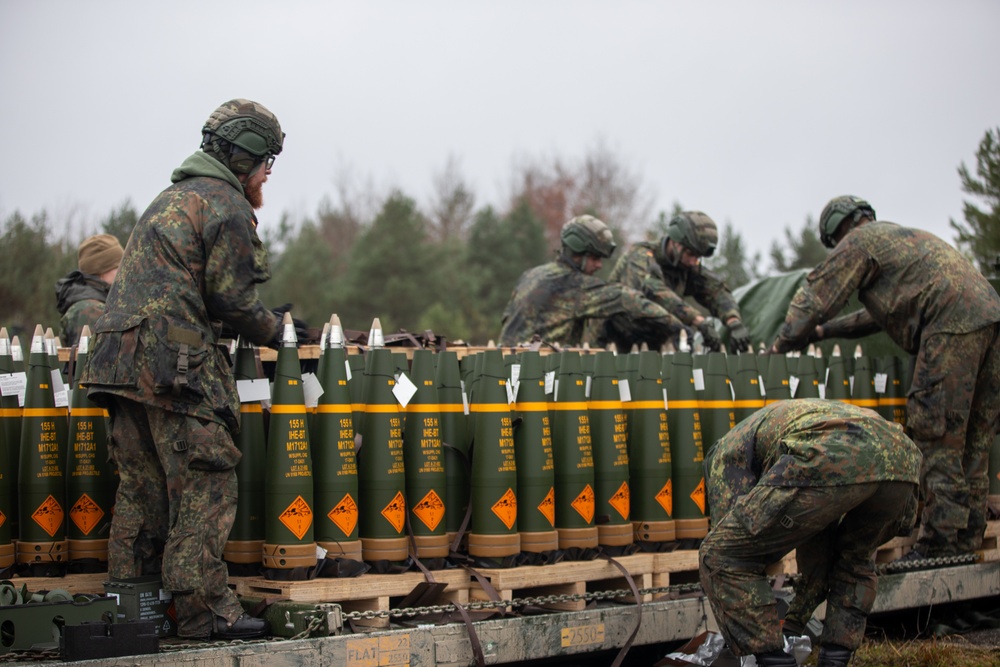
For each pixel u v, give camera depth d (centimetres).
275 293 2714
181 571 474
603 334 958
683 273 969
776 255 2712
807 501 492
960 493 697
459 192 4303
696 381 659
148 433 498
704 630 597
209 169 511
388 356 538
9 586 466
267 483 504
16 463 549
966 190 1427
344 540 511
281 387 507
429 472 539
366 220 4322
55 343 560
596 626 548
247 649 437
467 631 498
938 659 628
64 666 402
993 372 709
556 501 582
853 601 543
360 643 465
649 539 609
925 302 707
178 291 485
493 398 552
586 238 909
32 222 1930
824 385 732
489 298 3014
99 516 538
